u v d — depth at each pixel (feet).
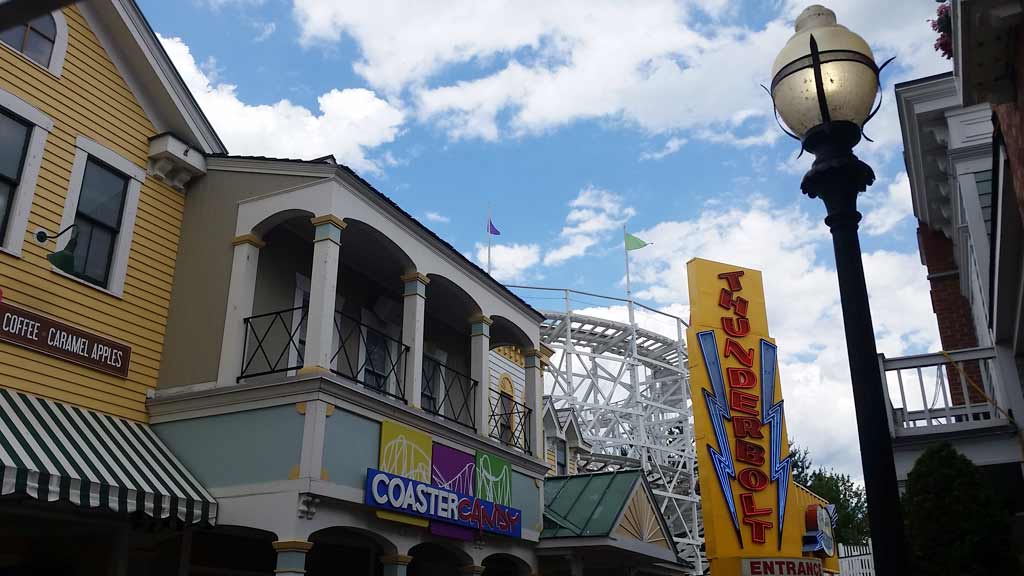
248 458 37.96
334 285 40.22
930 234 64.64
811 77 18.03
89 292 39.60
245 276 42.32
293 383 37.78
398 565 40.68
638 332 182.91
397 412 41.98
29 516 37.58
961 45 22.49
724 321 69.51
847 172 17.74
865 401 16.20
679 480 177.27
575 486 62.08
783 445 68.49
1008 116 25.58
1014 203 29.17
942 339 62.49
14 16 13.26
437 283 51.21
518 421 72.23
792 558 64.59
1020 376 40.22
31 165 38.11
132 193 43.04
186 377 41.63
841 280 17.31
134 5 43.37
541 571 56.95
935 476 32.17
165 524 38.19
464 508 45.32
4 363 34.99
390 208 45.06
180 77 45.37
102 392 39.09
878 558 15.34
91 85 42.11
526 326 58.95
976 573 30.37
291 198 42.55
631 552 56.85
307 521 36.19
